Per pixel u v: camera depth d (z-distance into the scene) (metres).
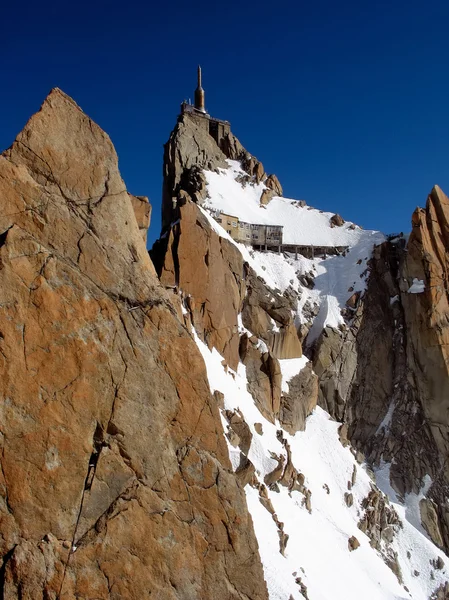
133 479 25.45
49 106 28.28
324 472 63.22
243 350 63.66
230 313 62.62
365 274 90.00
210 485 28.11
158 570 24.89
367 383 79.62
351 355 79.81
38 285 24.92
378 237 97.44
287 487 51.34
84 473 24.27
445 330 78.62
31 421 23.52
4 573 21.42
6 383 23.38
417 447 74.00
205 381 29.75
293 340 72.31
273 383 63.22
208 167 111.06
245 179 114.06
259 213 105.00
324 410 74.38
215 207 96.62
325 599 39.03
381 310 85.75
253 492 43.38
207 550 26.89
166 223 104.94
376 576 50.97
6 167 26.17
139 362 27.27
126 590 23.70
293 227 104.75
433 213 85.94
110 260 28.44
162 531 25.53
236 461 42.94
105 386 25.73
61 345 24.91
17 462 22.88
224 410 49.44
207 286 59.84
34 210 26.47
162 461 26.81
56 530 22.91
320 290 89.69
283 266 91.38
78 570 22.72
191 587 25.72
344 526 55.06
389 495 69.12
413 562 61.12
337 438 69.44
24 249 25.08
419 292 81.25
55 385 24.39
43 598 21.69
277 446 54.16
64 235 27.02
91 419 25.03
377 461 73.19
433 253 83.56
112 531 24.00
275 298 73.50
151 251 63.59
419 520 67.00
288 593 35.25
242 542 28.25
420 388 78.06
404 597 50.41
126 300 28.16
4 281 24.22
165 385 28.05
